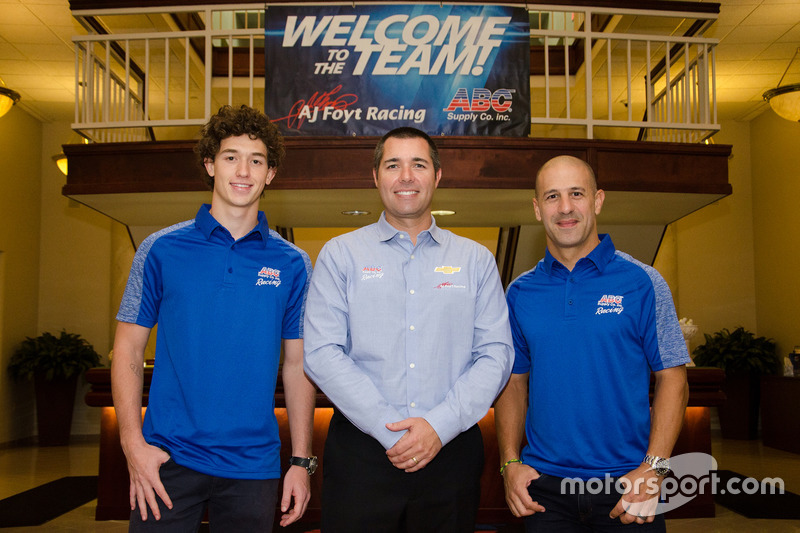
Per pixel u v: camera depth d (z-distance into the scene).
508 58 4.59
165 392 1.76
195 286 1.78
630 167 4.54
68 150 4.54
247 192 1.85
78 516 4.06
